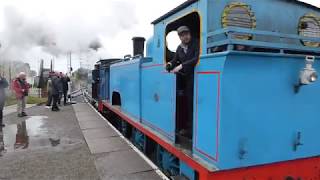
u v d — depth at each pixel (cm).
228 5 335
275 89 297
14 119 1070
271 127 300
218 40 327
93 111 1294
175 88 394
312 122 327
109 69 1014
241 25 342
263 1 358
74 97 2444
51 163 531
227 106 275
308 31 396
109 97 1025
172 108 404
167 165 466
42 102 1734
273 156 305
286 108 307
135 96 603
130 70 646
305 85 317
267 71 291
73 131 834
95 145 654
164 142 415
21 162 540
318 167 340
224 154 279
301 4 386
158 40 457
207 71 299
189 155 334
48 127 902
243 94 281
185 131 390
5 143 690
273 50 336
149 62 511
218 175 285
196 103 325
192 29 434
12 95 1847
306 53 365
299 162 326
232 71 274
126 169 489
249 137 288
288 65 301
